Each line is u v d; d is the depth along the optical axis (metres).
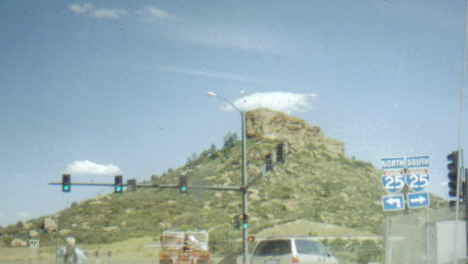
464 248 25.27
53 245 89.12
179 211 119.06
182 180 34.34
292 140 175.75
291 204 117.62
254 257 22.91
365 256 42.66
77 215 116.38
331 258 23.94
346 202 123.50
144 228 105.31
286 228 90.06
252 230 87.06
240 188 34.47
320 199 125.31
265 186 132.00
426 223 26.02
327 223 98.50
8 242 96.31
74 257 18.11
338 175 147.12
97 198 130.38
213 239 73.19
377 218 108.31
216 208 119.31
